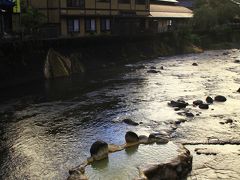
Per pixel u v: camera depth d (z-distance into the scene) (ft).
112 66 158.10
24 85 116.78
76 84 120.57
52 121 81.10
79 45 146.92
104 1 173.58
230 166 58.13
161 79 129.29
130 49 178.70
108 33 180.34
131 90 110.93
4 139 70.49
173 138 69.56
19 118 83.30
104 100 98.78
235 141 67.67
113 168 56.24
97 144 60.59
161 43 205.77
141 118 82.33
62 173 56.03
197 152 62.90
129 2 192.44
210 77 132.87
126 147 64.23
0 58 111.75
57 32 146.00
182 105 90.74
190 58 191.01
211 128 74.74
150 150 62.90
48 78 128.47
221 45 250.16
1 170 57.52
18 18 127.65
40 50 128.57
